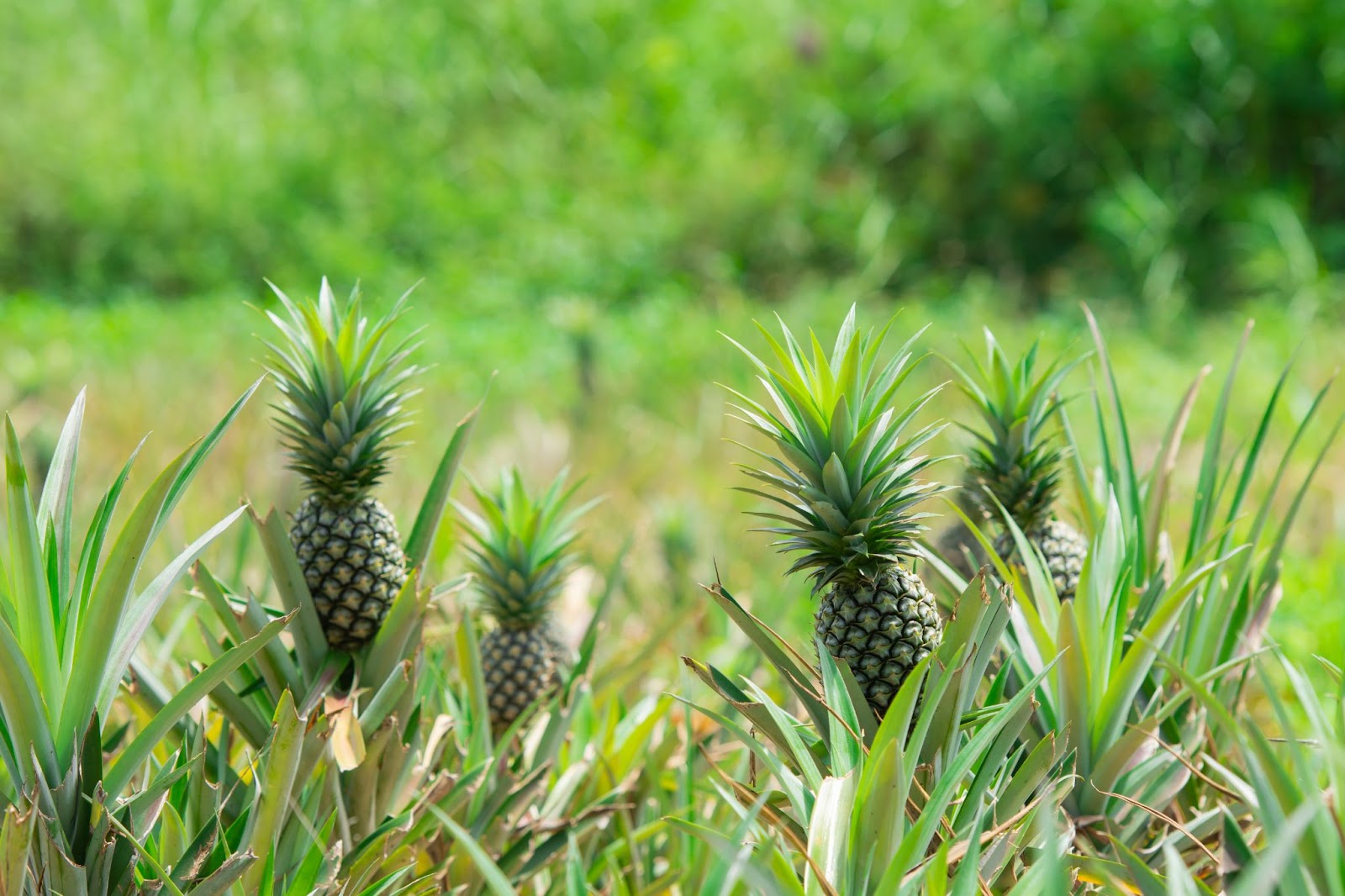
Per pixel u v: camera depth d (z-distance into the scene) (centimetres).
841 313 982
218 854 297
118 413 672
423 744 325
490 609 340
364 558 307
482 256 1141
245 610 308
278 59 1359
